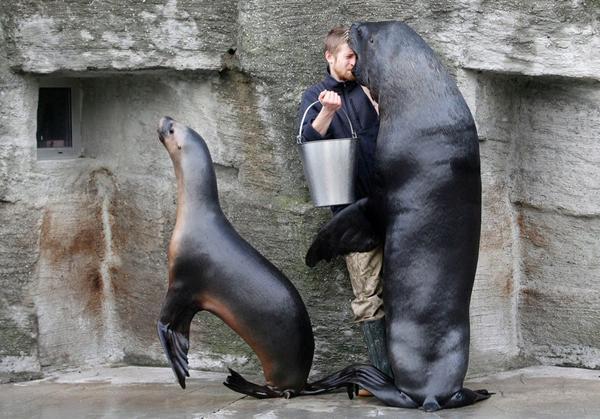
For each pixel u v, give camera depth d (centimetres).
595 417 616
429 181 634
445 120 637
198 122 754
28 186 752
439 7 704
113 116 788
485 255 743
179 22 730
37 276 759
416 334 636
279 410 640
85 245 787
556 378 720
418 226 636
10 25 728
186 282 647
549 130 745
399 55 644
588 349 747
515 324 768
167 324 651
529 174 755
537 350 766
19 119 742
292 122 718
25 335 753
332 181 655
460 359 637
